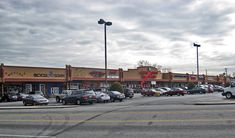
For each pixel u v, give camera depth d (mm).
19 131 12523
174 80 93250
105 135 10930
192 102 26969
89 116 16656
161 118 14414
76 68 63406
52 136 11164
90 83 66938
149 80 82750
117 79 72500
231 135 10133
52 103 38938
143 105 24875
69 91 41688
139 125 12742
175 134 10586
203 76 110000
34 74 56156
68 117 16672
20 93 52594
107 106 26000
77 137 10773
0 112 22172
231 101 27094
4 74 51875
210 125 12039
